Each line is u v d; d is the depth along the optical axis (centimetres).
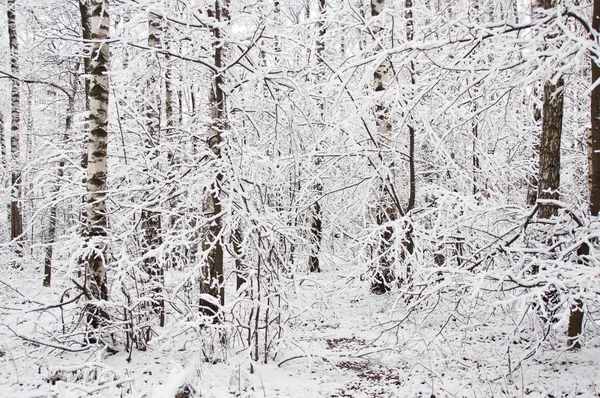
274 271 629
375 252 893
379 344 712
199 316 598
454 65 598
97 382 491
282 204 819
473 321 742
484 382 529
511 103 732
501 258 624
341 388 540
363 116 817
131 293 682
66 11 1166
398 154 916
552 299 566
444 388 520
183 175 664
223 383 534
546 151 636
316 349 687
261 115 773
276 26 775
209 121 657
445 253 822
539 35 512
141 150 741
